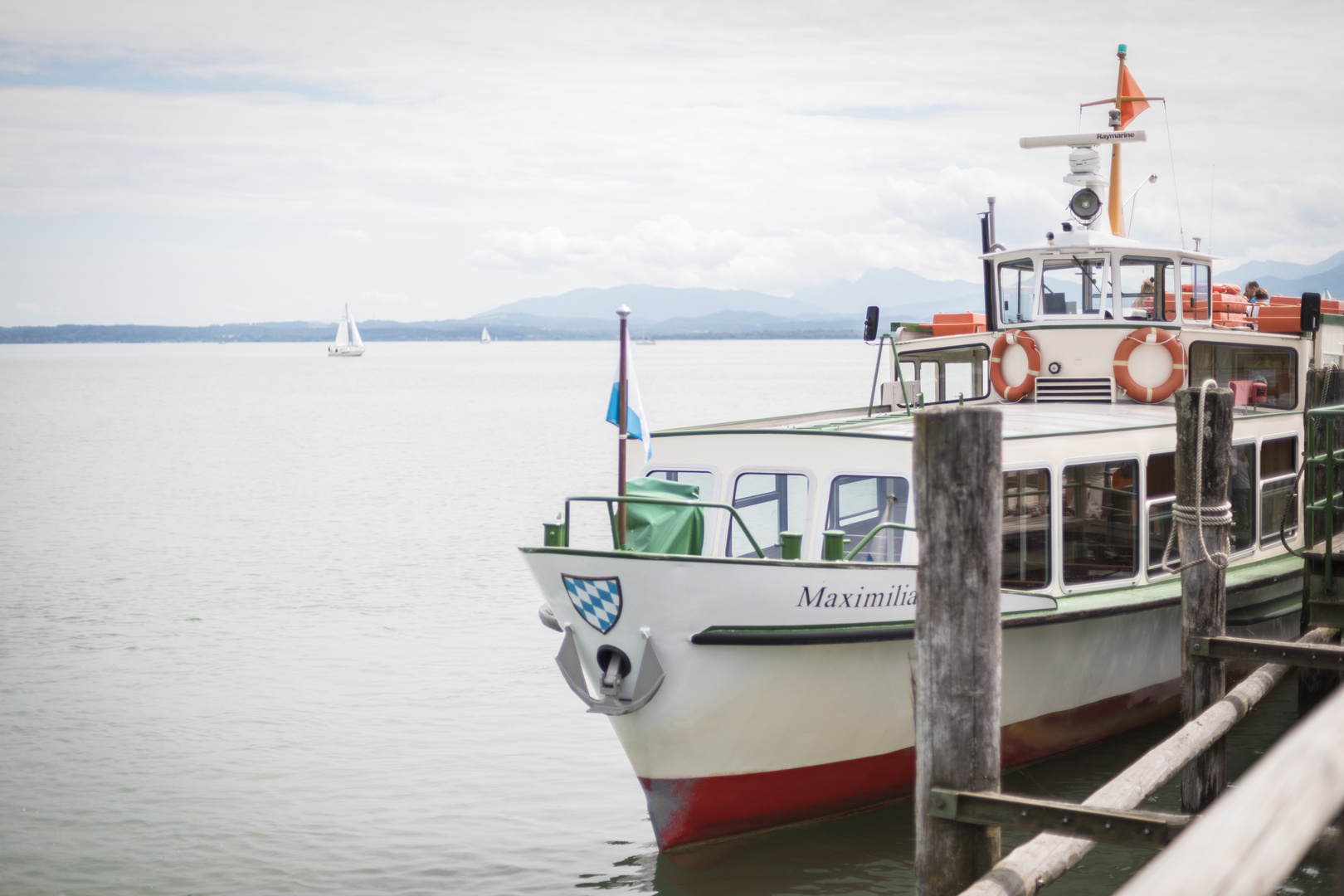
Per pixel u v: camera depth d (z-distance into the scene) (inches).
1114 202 753.6
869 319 639.1
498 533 1195.9
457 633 773.3
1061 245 604.7
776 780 407.2
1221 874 84.3
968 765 254.1
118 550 1111.6
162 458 2078.0
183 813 482.3
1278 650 372.8
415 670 687.1
